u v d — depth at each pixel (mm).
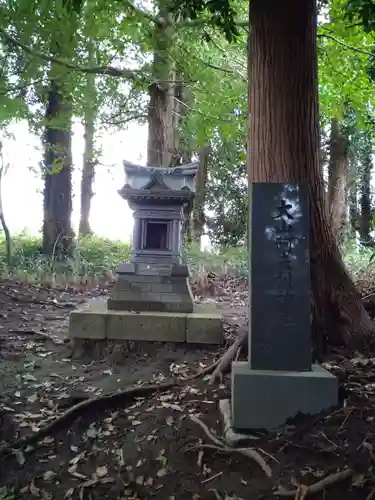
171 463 3725
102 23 6836
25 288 9594
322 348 5039
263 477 3359
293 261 4039
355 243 12945
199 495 3350
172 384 4980
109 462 3887
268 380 3830
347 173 14680
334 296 5160
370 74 6855
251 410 3822
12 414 4523
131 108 13430
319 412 3814
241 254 12961
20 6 5938
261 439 3709
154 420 4340
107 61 7914
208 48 9469
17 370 5445
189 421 4219
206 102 10070
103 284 10867
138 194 6355
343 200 14023
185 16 5285
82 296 9734
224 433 3906
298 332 4004
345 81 9141
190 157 15953
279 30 5043
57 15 6094
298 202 4066
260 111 5152
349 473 3207
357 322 5172
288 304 4023
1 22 6168
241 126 10969
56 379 5277
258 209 4070
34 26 6180
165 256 6449
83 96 8594
